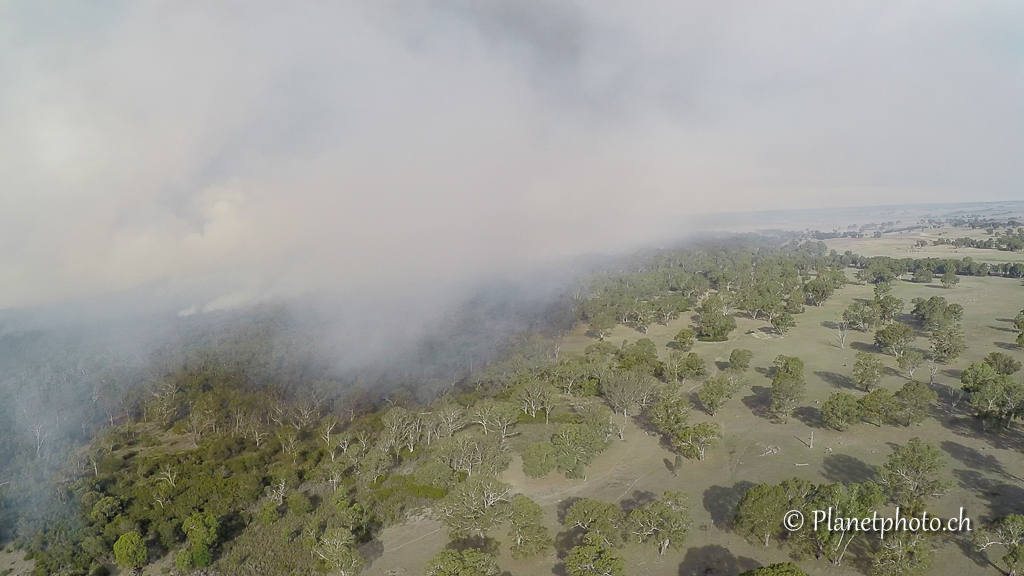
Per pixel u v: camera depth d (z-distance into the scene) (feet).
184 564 216.33
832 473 256.11
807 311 578.66
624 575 184.75
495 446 288.71
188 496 262.26
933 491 214.07
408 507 257.96
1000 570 184.55
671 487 256.93
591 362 409.49
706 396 330.75
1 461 320.50
